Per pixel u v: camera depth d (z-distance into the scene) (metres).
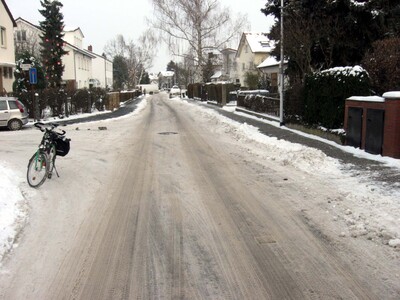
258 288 4.39
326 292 4.29
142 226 6.29
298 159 10.88
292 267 4.87
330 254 5.20
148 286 4.46
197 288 4.40
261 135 16.14
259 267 4.88
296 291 4.32
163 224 6.37
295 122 17.66
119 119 26.38
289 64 21.42
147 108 38.97
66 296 4.27
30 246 5.52
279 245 5.52
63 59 54.72
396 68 12.84
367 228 5.97
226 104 35.72
